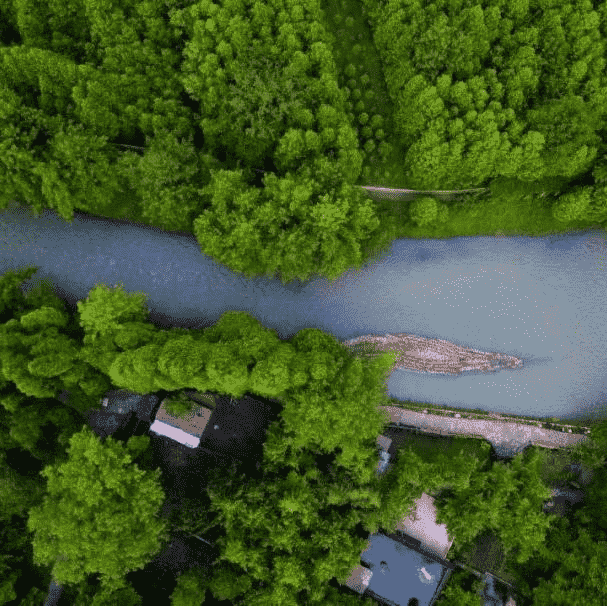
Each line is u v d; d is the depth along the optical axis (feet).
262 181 124.98
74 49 123.65
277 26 117.70
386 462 128.16
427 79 122.31
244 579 111.24
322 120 116.47
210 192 116.78
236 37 114.01
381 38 126.41
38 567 123.85
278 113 115.96
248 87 114.21
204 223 117.60
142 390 113.80
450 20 119.75
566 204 126.31
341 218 114.93
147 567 125.18
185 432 123.34
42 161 113.39
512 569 123.75
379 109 132.87
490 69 119.65
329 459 123.03
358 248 121.80
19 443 116.98
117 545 102.22
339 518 113.70
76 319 122.21
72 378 112.37
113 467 105.09
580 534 116.67
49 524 100.89
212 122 119.44
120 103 118.01
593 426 135.33
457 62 119.65
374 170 133.49
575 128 115.44
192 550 125.70
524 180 127.95
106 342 111.34
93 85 111.65
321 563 109.09
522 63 119.03
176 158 117.08
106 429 128.36
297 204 114.11
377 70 133.69
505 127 119.24
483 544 127.13
